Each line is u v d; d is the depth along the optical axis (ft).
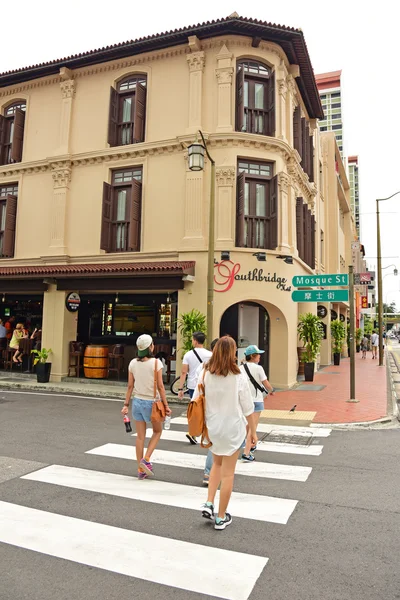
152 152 47.62
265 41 46.19
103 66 50.83
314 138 69.26
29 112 55.16
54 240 50.85
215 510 14.65
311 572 10.85
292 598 9.75
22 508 14.69
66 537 12.61
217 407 13.51
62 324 47.96
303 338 50.44
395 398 40.55
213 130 45.50
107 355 48.39
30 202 53.52
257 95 47.60
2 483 17.07
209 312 36.78
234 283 42.96
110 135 49.62
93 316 53.21
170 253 45.37
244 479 17.98
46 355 46.57
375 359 98.53
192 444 23.62
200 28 44.47
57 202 51.21
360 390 44.11
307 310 58.44
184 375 23.67
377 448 23.17
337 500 15.70
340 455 21.76
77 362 48.49
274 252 44.45
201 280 43.45
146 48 47.96
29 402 36.04
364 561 11.41
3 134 56.49
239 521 13.85
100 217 49.47
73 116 52.21
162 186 46.98
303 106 58.85
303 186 55.72
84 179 50.80
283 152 47.01
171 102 47.50
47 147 53.26
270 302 43.83
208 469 17.21
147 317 50.67
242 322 47.42
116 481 17.51
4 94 57.11
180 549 11.96
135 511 14.55
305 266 52.34
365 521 13.89
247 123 46.75
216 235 43.78
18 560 11.32
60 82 53.16
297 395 40.70
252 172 46.06
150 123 48.26
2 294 56.34
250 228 45.37
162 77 48.24
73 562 11.23
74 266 46.70
